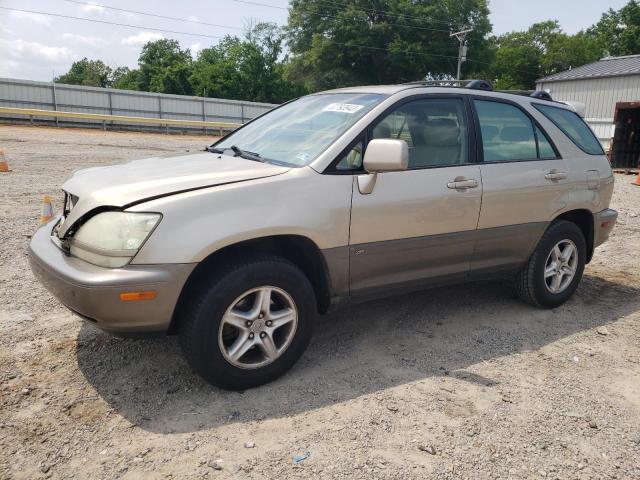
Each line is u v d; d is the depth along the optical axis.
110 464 2.55
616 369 3.70
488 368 3.63
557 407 3.18
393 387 3.33
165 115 33.34
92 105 30.67
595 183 4.80
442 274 3.98
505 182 4.12
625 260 6.59
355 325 4.25
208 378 3.07
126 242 2.81
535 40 70.94
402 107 3.76
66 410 2.96
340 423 2.92
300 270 3.28
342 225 3.35
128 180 3.14
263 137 4.00
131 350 3.66
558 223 4.61
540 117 4.59
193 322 2.95
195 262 2.87
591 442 2.87
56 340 3.78
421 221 3.69
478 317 4.51
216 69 55.12
